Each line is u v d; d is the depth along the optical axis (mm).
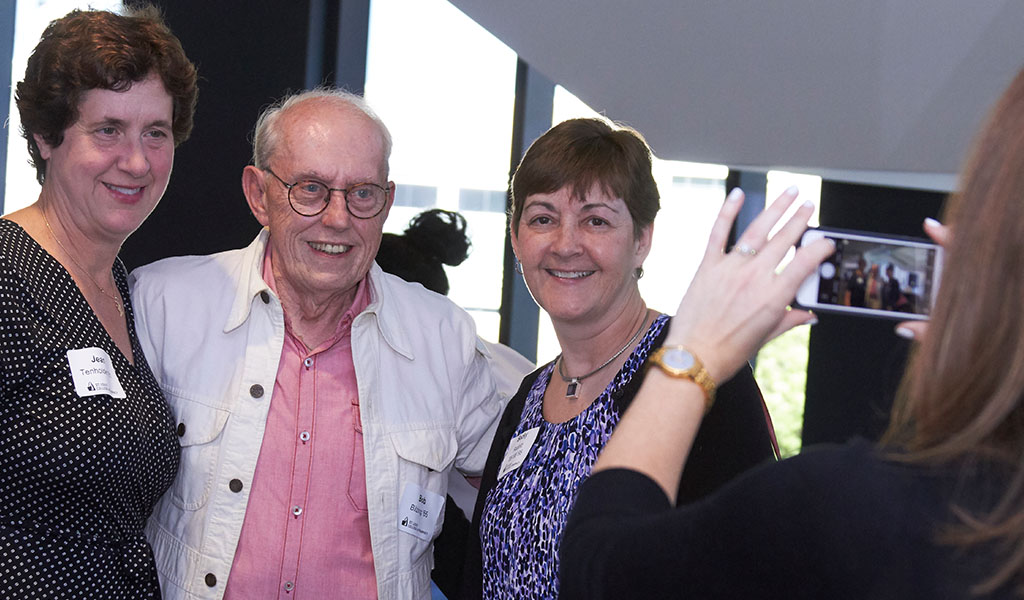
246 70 4355
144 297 2053
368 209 1998
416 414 2100
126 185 1790
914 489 697
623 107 3865
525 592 1730
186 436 1969
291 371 2049
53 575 1664
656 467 844
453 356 2195
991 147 697
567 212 1791
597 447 1707
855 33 3086
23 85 1763
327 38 4391
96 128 1756
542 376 1972
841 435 5043
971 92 3070
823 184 4902
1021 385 657
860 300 1062
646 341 1752
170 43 1838
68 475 1665
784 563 715
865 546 694
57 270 1752
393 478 2031
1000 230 675
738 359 883
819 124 3469
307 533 1960
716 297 888
